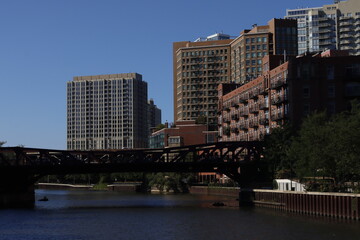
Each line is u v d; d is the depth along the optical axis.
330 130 81.31
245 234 61.84
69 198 143.62
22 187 117.81
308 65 121.38
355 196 66.31
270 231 63.19
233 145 112.38
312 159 79.31
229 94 171.00
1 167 107.81
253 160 110.94
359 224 64.38
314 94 120.38
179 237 61.06
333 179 81.56
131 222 76.06
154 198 137.62
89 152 110.88
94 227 70.81
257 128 146.62
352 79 118.75
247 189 106.94
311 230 62.19
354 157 72.50
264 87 139.75
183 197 140.62
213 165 110.19
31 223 75.94
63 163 111.12
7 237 62.56
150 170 110.38
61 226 72.12
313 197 76.25
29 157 116.44
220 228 67.62
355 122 76.62
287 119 125.56
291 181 93.25
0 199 112.38
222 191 149.12
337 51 132.00
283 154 103.50
